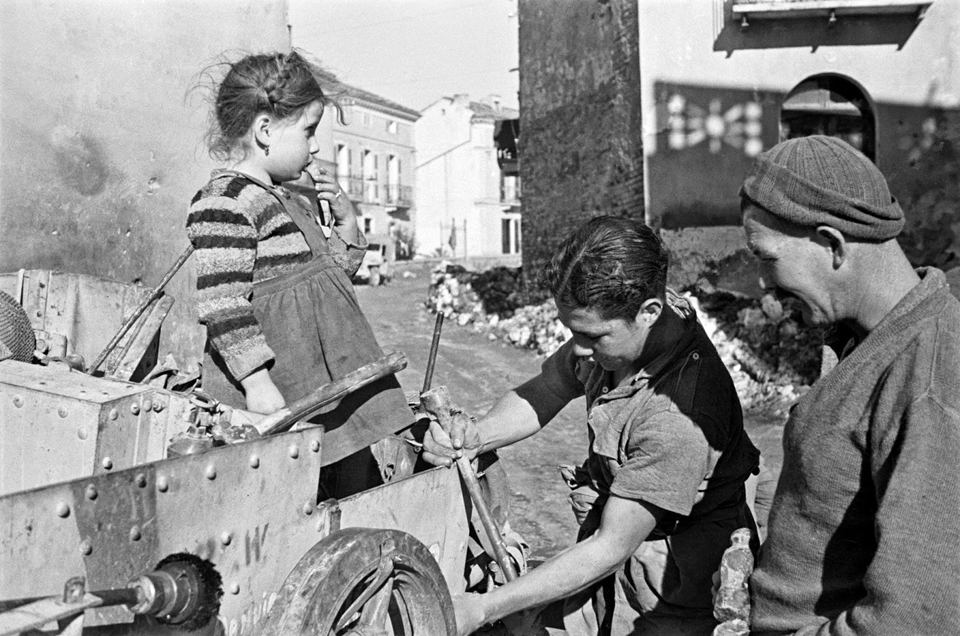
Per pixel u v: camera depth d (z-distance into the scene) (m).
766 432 7.27
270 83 2.19
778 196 1.50
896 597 1.28
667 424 1.97
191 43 4.71
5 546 1.20
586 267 1.90
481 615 1.92
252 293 2.09
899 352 1.40
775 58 10.30
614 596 2.28
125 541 1.37
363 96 43.28
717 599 1.74
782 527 1.58
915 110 10.12
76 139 4.01
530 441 6.88
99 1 4.14
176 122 4.61
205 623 1.45
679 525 2.15
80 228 4.02
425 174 49.47
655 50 10.46
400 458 2.54
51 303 2.84
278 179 2.30
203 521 1.50
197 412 1.88
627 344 2.00
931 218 10.16
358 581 1.60
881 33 10.10
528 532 4.87
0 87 3.65
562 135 13.77
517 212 50.62
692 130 10.48
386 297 19.31
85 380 1.98
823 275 1.51
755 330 8.95
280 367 2.10
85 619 1.33
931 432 1.30
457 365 10.57
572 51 13.27
